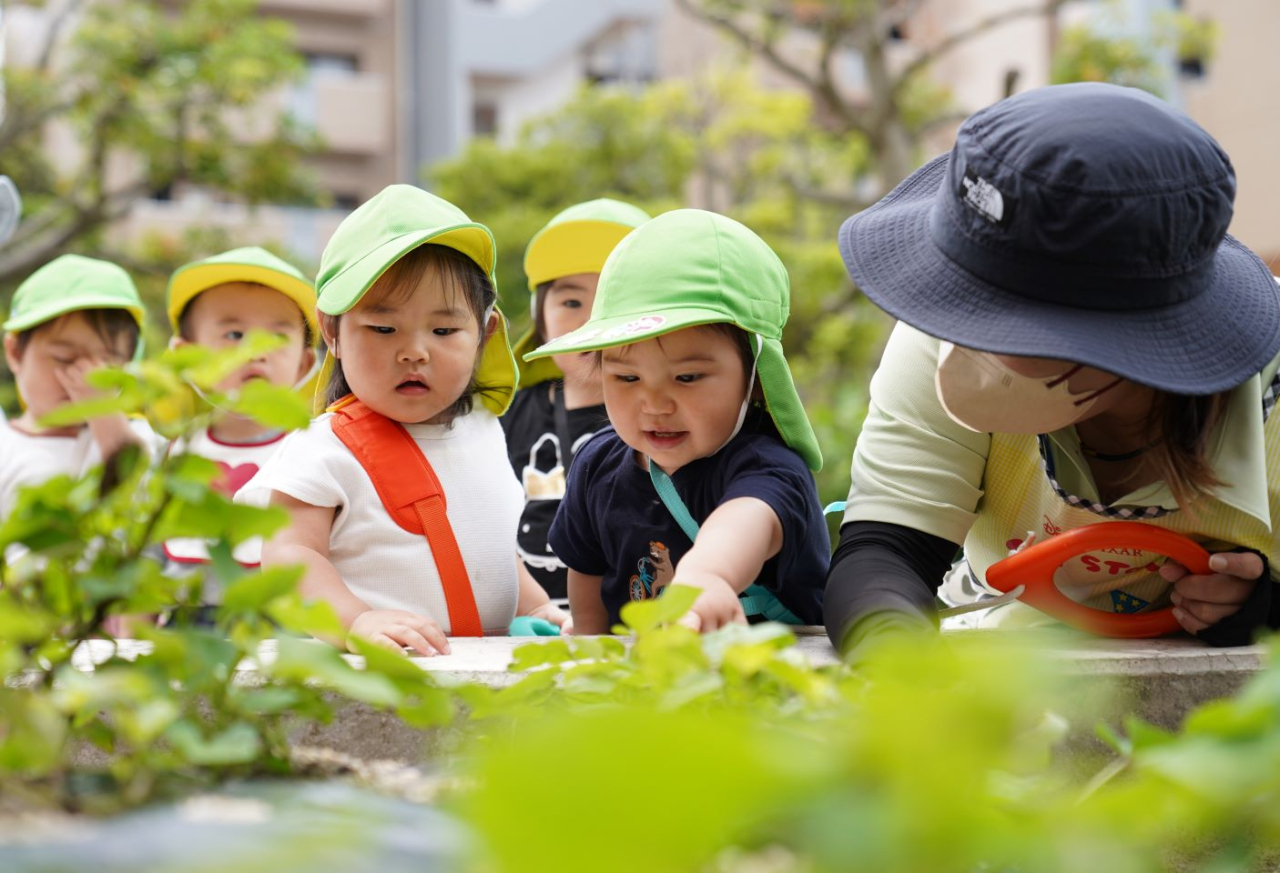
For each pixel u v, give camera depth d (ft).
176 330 10.34
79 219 33.19
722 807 1.25
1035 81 50.19
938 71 52.70
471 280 6.61
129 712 2.37
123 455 2.56
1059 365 4.55
